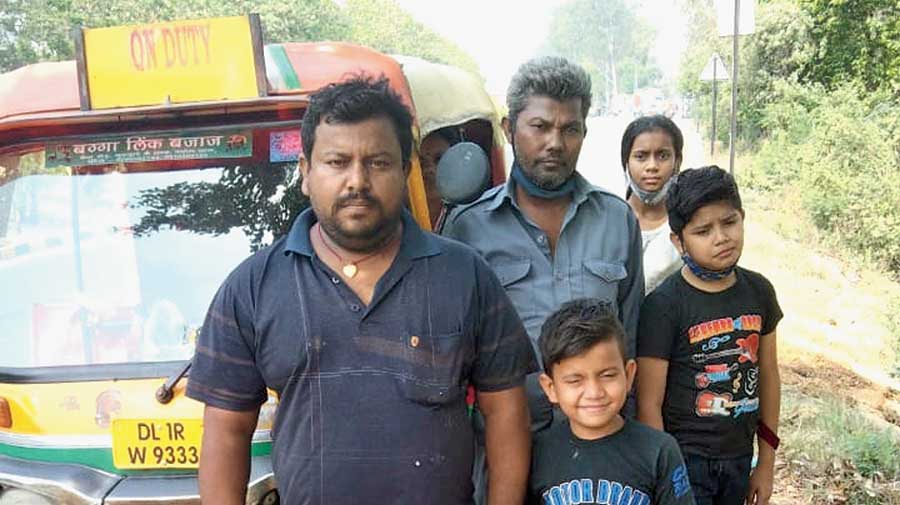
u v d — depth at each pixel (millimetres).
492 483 2430
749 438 3131
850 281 10828
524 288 3045
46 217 3445
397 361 2225
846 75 14625
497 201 3107
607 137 30828
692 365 3057
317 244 2334
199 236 3414
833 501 5047
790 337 8859
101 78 3166
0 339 3406
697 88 22719
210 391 2324
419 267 2297
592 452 2615
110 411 3104
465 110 4727
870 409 6844
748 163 15414
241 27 3121
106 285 3420
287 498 2266
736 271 3168
